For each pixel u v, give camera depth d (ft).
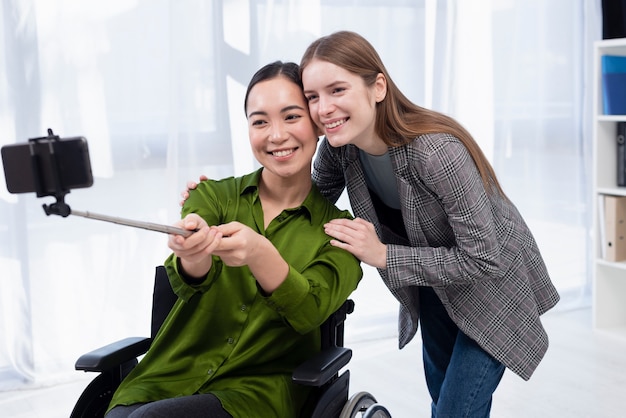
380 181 6.03
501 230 5.89
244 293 5.42
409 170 5.55
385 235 6.37
